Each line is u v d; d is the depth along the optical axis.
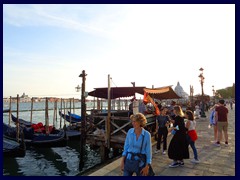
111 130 10.52
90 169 8.14
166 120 7.71
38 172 10.33
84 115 11.33
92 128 11.20
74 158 12.99
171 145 6.04
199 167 6.05
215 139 9.38
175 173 5.60
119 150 12.84
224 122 8.80
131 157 3.51
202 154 7.45
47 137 14.64
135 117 3.59
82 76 11.51
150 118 10.48
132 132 3.65
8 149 11.27
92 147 14.77
